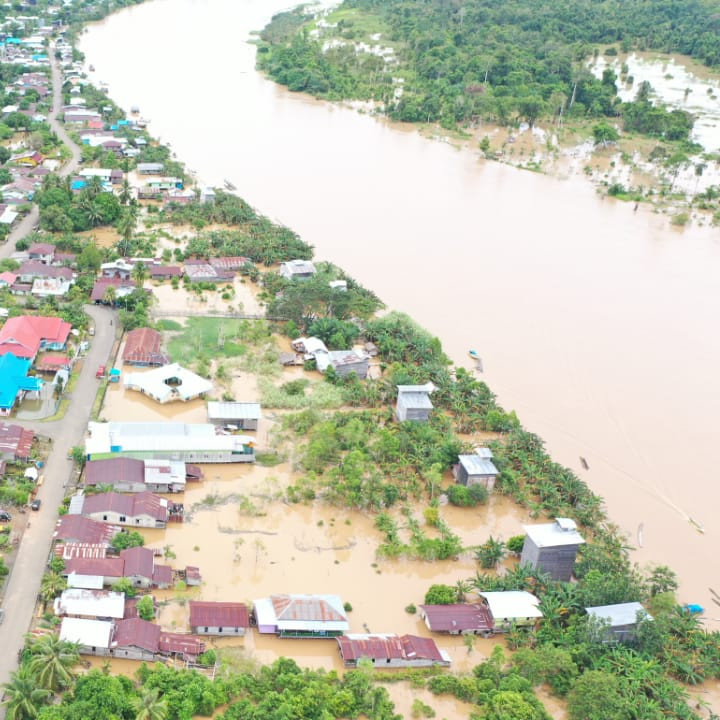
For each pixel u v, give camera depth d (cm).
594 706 9819
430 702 10119
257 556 12175
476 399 16450
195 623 10550
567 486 14238
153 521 12331
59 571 10962
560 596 11638
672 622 11469
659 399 17912
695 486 15238
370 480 13575
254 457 14250
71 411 14825
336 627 10844
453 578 12388
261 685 9794
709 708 10506
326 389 16500
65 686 9325
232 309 19325
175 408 15475
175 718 9206
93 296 18925
